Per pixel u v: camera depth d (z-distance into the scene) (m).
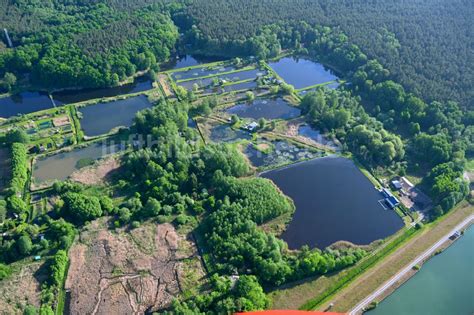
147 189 153.12
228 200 146.62
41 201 150.00
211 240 134.38
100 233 138.62
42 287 122.38
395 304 123.81
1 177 158.75
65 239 132.50
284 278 124.31
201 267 129.38
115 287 123.44
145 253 132.88
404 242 140.75
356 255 133.50
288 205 150.00
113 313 117.12
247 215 140.88
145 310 118.00
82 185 156.00
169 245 135.38
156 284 124.31
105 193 153.50
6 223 138.50
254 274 125.19
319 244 139.75
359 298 123.38
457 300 126.31
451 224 147.62
